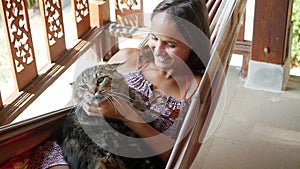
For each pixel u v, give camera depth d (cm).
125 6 341
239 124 283
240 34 319
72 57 306
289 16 304
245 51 320
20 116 267
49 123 167
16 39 260
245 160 257
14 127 158
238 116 290
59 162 162
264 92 313
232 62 338
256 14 299
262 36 304
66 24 379
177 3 169
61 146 167
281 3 290
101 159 153
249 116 290
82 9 325
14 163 163
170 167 135
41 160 163
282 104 302
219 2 211
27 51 270
